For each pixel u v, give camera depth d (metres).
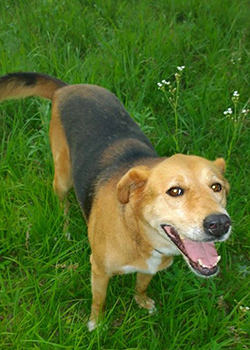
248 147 1.46
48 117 1.40
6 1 1.94
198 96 1.56
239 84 1.62
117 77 1.53
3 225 1.16
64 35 1.74
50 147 1.35
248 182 1.36
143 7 1.93
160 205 0.87
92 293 1.06
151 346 0.99
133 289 1.09
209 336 1.03
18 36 1.70
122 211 0.93
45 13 1.83
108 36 1.78
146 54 1.63
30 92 1.30
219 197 0.89
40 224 1.15
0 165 1.29
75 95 1.21
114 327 1.03
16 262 1.10
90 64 1.58
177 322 1.03
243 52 1.77
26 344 0.96
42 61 1.58
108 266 0.98
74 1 1.91
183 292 1.07
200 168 0.88
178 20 2.01
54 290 1.02
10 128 1.45
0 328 0.98
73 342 0.98
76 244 1.11
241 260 1.24
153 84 1.58
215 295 1.13
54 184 1.25
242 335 1.07
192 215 0.84
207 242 0.89
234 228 1.24
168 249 0.95
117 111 1.16
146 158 1.02
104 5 1.93
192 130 1.49
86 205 1.05
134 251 0.95
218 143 1.47
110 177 1.01
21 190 1.25
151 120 1.53
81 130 1.14
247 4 2.07
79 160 1.11
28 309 1.06
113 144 1.09
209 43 1.80
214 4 2.00
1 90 1.28
